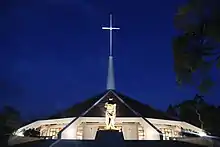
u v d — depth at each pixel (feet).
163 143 60.44
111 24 128.47
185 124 90.02
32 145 59.62
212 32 38.58
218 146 63.57
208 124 104.27
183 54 43.16
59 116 92.73
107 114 79.56
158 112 98.32
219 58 41.01
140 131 88.99
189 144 63.16
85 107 94.22
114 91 108.58
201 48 41.50
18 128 85.56
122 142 58.34
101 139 58.65
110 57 120.78
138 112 88.94
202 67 42.27
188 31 41.55
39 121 91.20
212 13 38.55
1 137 65.87
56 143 58.80
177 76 44.75
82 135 87.71
